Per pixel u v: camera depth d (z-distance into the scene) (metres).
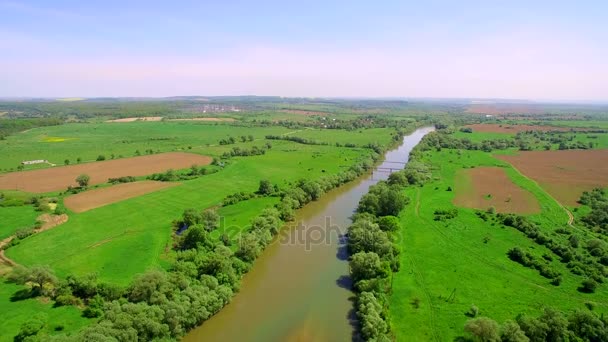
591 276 75.94
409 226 104.06
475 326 56.81
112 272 76.19
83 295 67.81
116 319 55.62
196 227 87.56
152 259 82.19
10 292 67.56
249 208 116.19
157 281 65.06
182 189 132.88
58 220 101.62
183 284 68.12
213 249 87.38
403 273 80.44
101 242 89.31
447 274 79.62
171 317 60.34
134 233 94.75
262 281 81.38
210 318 68.69
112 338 51.34
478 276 78.62
